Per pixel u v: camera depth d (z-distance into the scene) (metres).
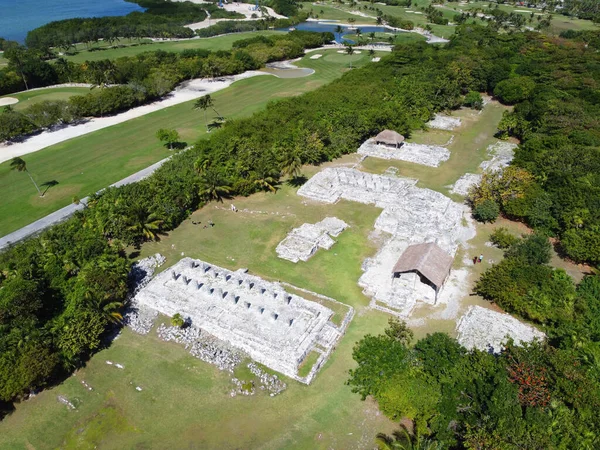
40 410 47.69
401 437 43.62
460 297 61.69
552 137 96.75
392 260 67.81
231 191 89.00
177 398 48.78
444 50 175.88
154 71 155.62
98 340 52.94
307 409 47.28
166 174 88.69
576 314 53.69
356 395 48.59
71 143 114.00
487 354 46.88
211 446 44.00
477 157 105.00
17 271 60.62
